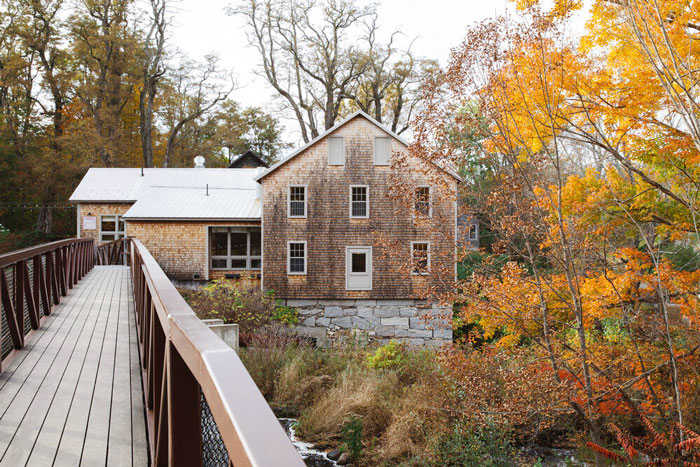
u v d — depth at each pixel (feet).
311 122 124.47
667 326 25.32
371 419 33.47
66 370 15.67
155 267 11.53
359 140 65.57
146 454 9.86
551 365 28.14
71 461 9.48
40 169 119.03
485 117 28.43
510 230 28.66
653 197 27.76
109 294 33.47
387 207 65.26
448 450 28.78
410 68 116.47
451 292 30.83
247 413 2.82
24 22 126.31
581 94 27.37
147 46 131.75
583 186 28.71
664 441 24.20
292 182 65.98
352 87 125.70
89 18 128.77
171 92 135.95
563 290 29.17
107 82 131.54
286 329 55.77
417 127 30.22
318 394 36.45
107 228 84.74
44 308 23.99
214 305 54.39
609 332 36.06
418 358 46.52
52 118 135.54
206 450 7.07
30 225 135.13
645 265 27.48
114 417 11.84
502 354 28.78
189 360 4.38
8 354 16.97
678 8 22.79
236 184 88.17
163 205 74.38
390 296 65.21
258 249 73.51
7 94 135.13
